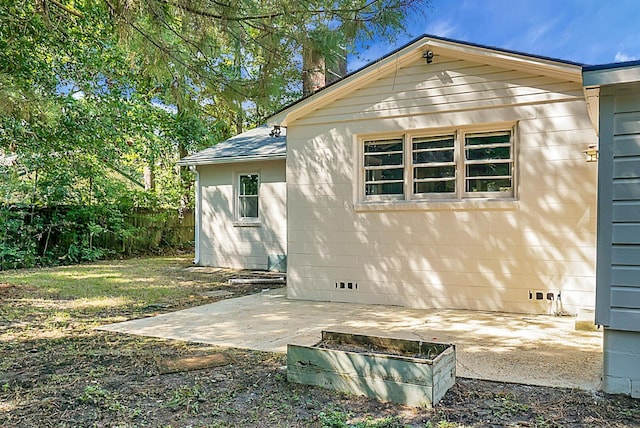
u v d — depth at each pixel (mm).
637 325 3088
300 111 7250
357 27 4770
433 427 2686
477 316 5848
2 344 4590
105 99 11625
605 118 3182
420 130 6551
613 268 3168
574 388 3303
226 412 2936
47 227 12000
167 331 5125
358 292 6949
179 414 2912
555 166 5816
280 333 5016
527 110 5941
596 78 3100
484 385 3373
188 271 10773
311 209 7277
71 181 12383
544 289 5902
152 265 11977
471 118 6223
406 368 3029
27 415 2920
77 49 9953
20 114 5629
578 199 5719
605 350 3217
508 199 6086
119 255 13820
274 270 10891
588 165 5668
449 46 6176
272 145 11359
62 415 2916
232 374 3648
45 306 6582
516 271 6035
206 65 5242
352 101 6973
